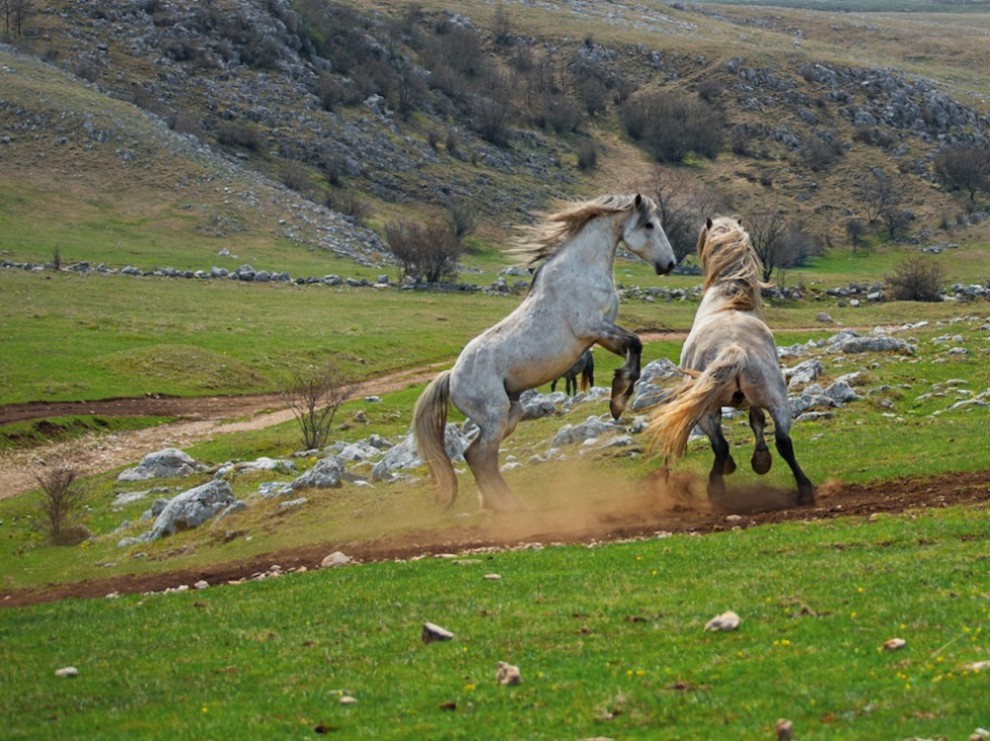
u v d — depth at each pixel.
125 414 43.81
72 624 14.56
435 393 17.86
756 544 14.23
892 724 8.84
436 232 79.44
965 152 135.25
